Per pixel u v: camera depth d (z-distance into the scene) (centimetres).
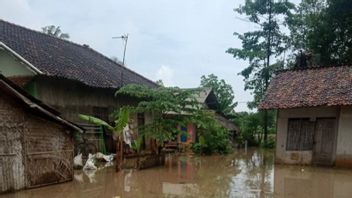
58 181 1182
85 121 1861
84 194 1033
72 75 1739
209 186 1195
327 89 1834
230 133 3406
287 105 1834
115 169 1527
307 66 2267
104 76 2089
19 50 1653
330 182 1327
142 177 1373
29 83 1611
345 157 1736
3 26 1923
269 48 3628
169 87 1750
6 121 1003
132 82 2361
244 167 1766
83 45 2686
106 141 2017
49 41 2169
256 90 3622
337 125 1772
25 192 1027
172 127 1734
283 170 1659
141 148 2153
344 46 2964
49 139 1146
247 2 3628
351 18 2797
